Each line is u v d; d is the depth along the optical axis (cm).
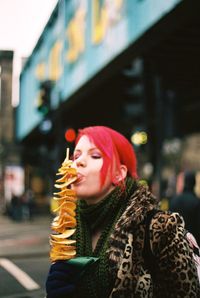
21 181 4800
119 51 1683
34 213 4869
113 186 238
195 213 641
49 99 1712
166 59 1650
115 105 3017
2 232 2672
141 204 226
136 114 1992
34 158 5534
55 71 3075
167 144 2547
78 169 235
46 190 5797
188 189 655
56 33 3055
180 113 2567
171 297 221
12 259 1438
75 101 2936
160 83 1909
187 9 1222
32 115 4231
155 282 224
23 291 976
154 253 222
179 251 220
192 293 220
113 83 2392
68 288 218
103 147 236
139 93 1925
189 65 1691
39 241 1942
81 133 245
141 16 1460
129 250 219
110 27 1814
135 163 245
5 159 5519
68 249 224
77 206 241
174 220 223
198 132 2391
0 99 6981
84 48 2280
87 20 2202
